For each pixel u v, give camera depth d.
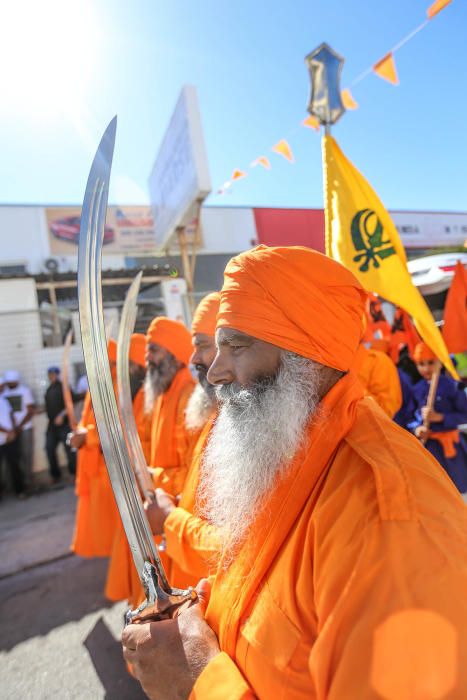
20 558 4.07
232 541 0.93
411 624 0.58
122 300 8.00
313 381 0.90
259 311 0.90
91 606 3.11
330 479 0.79
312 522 0.76
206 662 0.85
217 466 0.98
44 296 8.72
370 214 2.38
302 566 0.76
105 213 0.95
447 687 0.54
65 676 2.42
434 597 0.60
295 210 14.18
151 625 0.95
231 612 0.86
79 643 2.70
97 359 0.96
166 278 7.46
